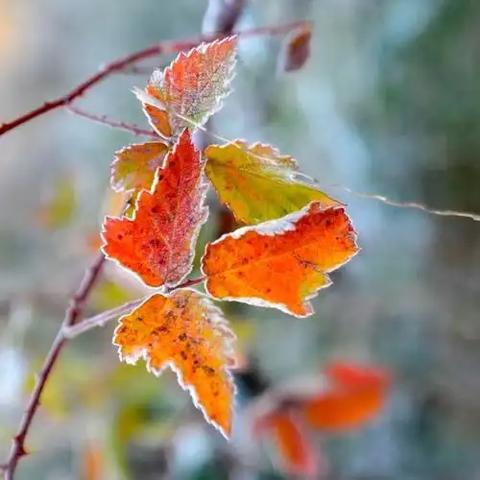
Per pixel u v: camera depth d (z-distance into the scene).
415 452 1.04
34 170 1.42
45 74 1.47
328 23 1.01
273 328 1.04
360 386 0.92
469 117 0.98
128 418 0.94
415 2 0.98
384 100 1.01
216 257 0.55
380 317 1.06
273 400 0.92
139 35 1.31
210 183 0.56
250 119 0.99
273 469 0.94
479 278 1.02
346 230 0.55
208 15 0.70
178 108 0.56
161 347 0.55
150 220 0.55
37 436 0.96
